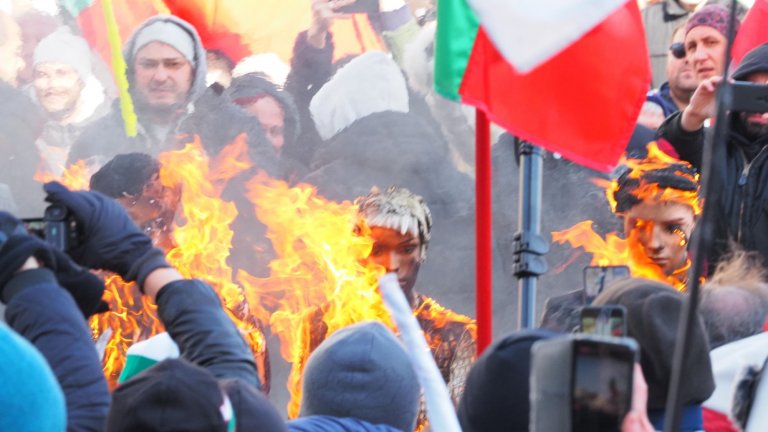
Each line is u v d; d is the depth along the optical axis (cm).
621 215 1020
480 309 775
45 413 383
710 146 414
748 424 605
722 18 1141
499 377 490
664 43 1323
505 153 1283
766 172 947
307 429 572
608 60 830
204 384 428
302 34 1395
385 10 1399
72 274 496
